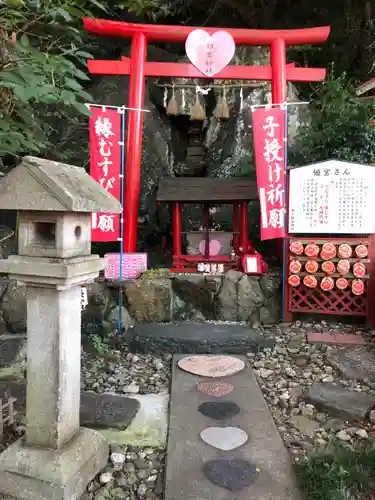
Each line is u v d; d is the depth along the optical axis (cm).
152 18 996
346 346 504
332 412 356
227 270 636
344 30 990
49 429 251
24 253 245
